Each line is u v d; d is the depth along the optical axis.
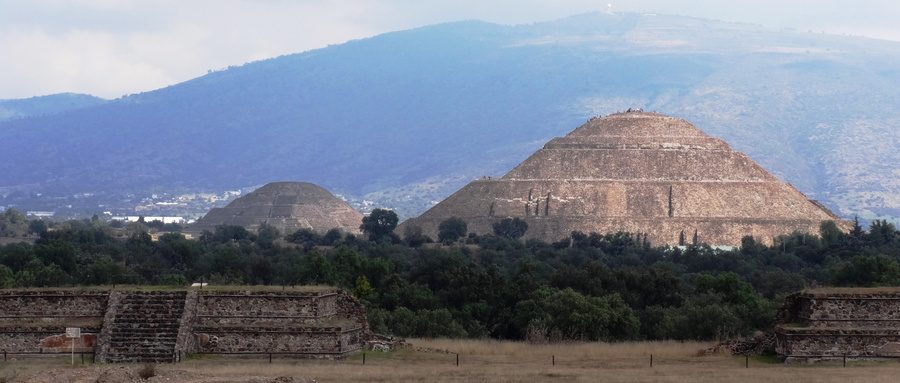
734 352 113.44
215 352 105.69
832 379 91.12
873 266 192.50
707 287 183.62
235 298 107.62
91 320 106.69
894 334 102.56
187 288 111.56
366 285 181.25
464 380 92.88
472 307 177.75
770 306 150.88
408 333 146.38
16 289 110.06
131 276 196.50
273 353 105.88
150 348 102.88
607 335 144.38
